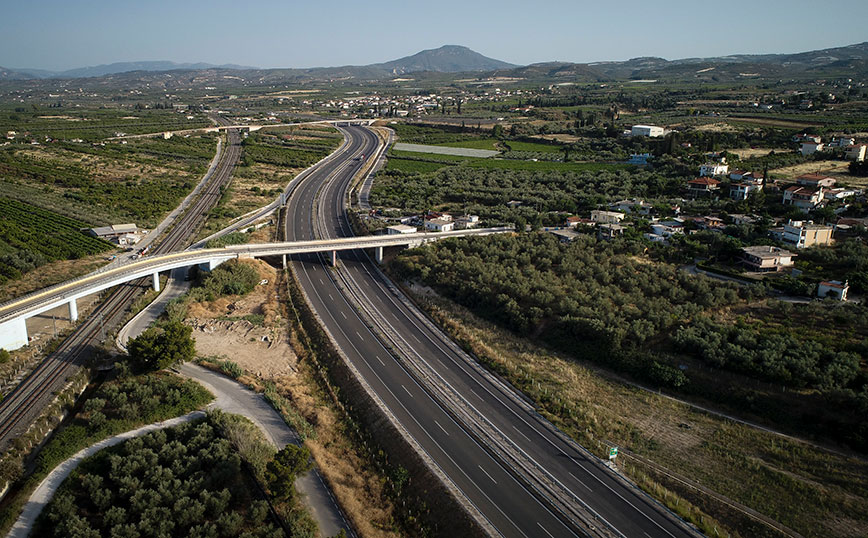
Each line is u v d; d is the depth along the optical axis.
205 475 76.00
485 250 152.62
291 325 126.75
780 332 102.06
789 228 141.75
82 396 96.50
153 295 136.00
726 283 120.88
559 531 68.38
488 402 95.94
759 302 113.44
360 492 76.62
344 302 137.38
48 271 144.38
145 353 98.19
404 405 94.12
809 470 78.75
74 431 84.69
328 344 114.88
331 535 68.88
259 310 134.12
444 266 148.25
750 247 134.12
